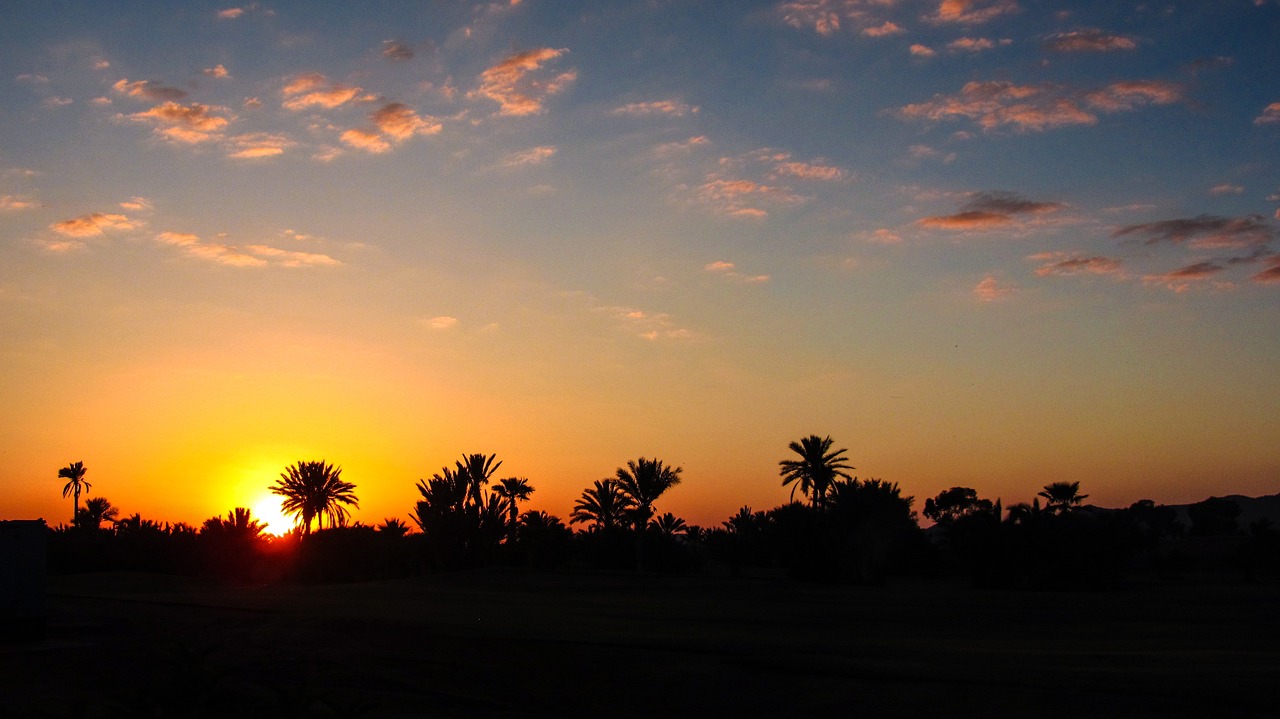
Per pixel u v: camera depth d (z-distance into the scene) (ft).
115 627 98.84
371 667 67.05
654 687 60.13
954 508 416.46
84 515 402.52
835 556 218.38
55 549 245.24
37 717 30.35
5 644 83.82
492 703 57.06
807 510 229.66
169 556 247.50
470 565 245.04
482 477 252.62
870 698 53.31
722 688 58.39
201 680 28.45
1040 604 136.26
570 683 62.44
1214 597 162.30
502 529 252.21
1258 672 59.06
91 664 68.18
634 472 262.88
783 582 212.23
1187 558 343.26
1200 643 80.48
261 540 257.96
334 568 238.27
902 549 262.88
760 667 62.80
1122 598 157.38
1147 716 46.11
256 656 70.85
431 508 248.32
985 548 208.95
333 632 80.69
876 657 67.92
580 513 295.48
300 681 62.54
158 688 28.37
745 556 260.83
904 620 105.19
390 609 115.55
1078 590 198.29
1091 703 48.78
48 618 108.27
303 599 141.90
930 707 50.60
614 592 166.09
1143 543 216.74
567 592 166.30
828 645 75.61
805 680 58.59
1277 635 88.28
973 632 91.15
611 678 63.05
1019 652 72.08
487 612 112.16
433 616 103.09
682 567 276.82
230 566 245.65
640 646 72.74
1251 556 257.75
